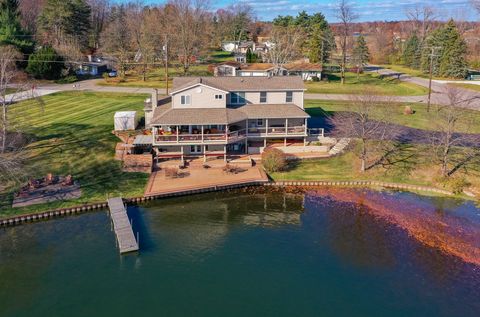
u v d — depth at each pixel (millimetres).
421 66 123000
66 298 28656
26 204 39781
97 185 44031
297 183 46906
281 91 54688
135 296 28906
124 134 55719
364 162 48812
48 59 93500
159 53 113188
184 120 48469
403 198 43875
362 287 29797
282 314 27234
